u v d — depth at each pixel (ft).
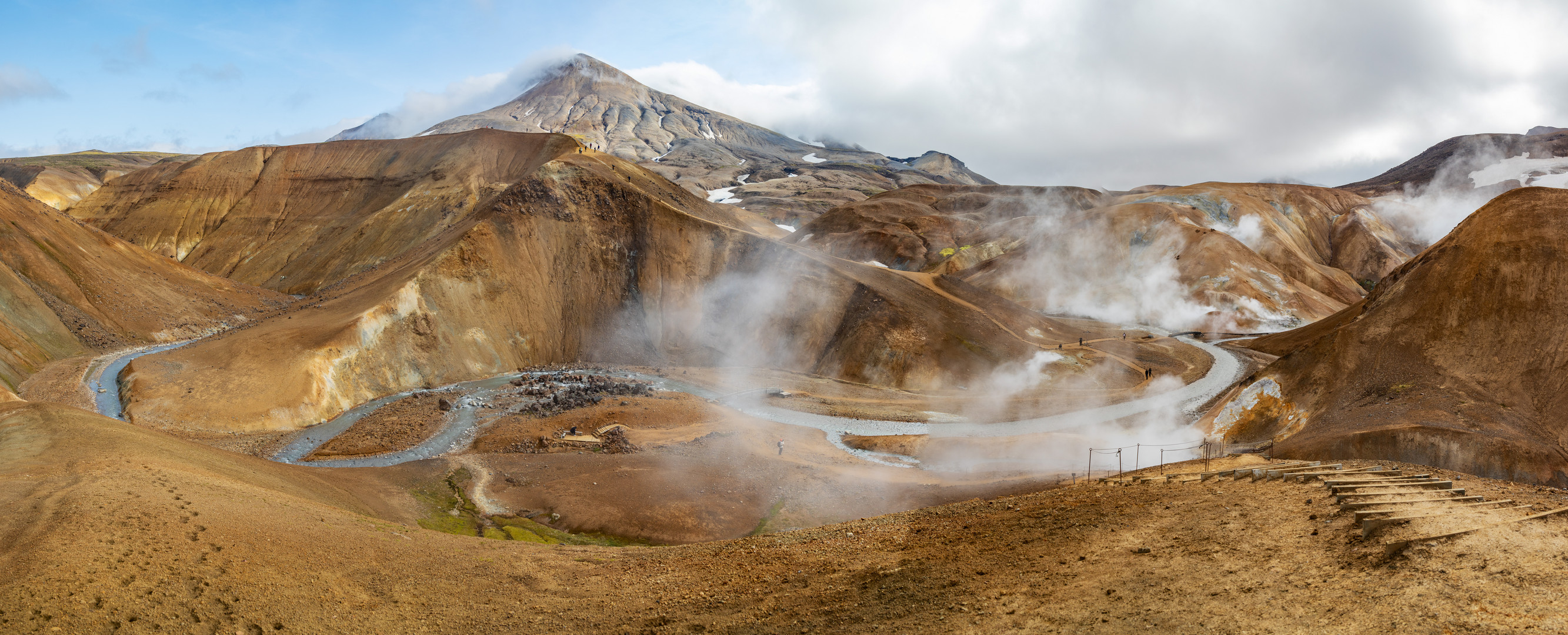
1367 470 84.12
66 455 101.35
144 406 216.54
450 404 248.32
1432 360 148.46
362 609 70.79
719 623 66.90
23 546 68.59
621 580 81.51
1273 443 154.81
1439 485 73.15
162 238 529.04
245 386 232.32
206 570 70.54
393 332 278.87
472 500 158.71
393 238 478.18
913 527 88.53
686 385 296.71
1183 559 60.59
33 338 253.85
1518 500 66.23
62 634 57.82
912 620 59.36
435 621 70.38
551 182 371.35
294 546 80.18
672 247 365.40
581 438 208.33
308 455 201.16
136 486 87.86
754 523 150.71
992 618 56.59
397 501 152.46
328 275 465.88
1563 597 42.47
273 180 565.53
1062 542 70.90
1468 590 45.39
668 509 153.58
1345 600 47.60
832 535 90.89
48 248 301.43
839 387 301.63
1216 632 47.11
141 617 61.82
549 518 151.53
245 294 380.17
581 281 353.10
